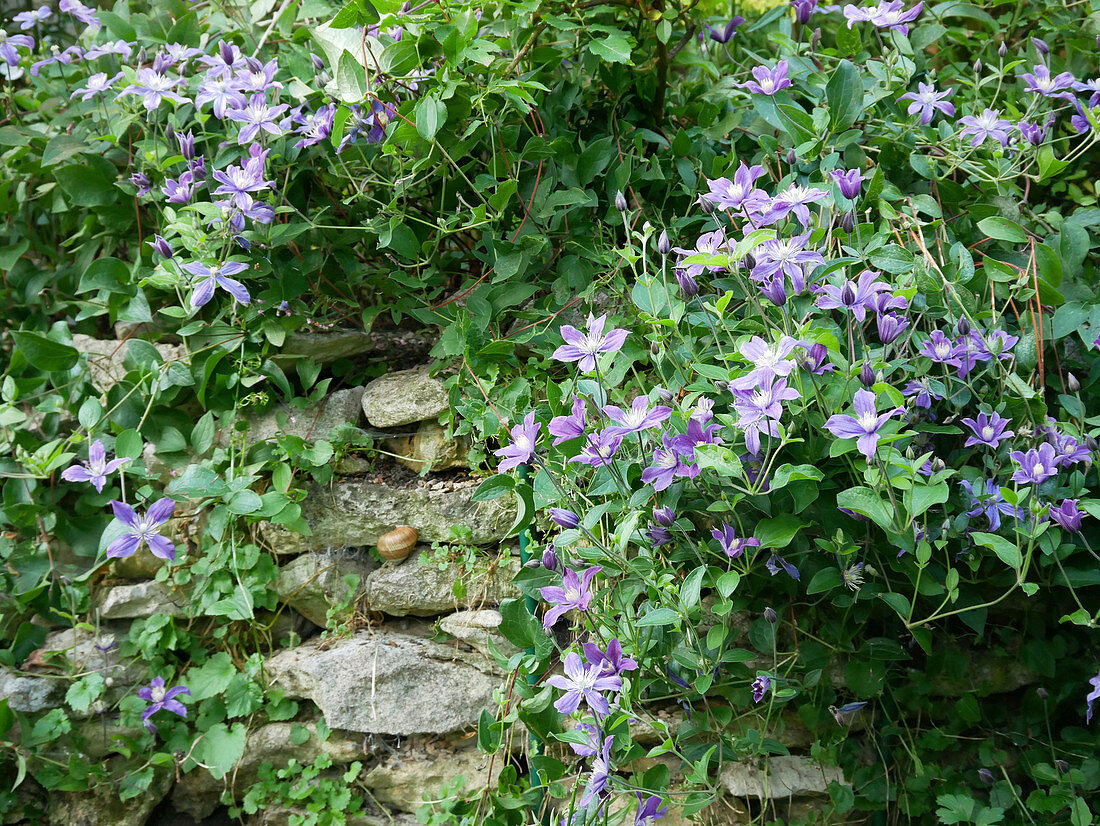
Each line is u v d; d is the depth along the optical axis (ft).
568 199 4.51
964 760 4.49
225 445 4.63
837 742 4.35
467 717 4.47
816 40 4.74
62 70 5.07
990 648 4.51
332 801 4.45
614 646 3.77
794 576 4.00
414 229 4.72
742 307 4.28
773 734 4.40
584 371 3.90
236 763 4.41
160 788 4.52
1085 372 4.42
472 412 4.44
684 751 4.14
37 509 4.63
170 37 4.82
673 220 4.63
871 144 4.57
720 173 4.56
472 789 4.44
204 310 4.69
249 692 4.49
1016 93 4.90
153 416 4.63
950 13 4.92
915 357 3.95
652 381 4.42
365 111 4.34
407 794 4.48
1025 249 4.38
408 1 4.34
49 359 4.66
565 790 4.09
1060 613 4.46
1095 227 4.56
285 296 4.58
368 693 4.44
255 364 4.61
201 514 4.68
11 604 4.62
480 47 4.23
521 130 4.76
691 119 4.95
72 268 5.01
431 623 4.61
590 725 3.83
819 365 3.77
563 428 3.78
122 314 4.63
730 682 4.23
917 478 3.68
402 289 4.66
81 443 4.72
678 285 4.33
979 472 3.96
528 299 4.73
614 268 4.53
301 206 4.63
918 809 4.33
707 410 3.81
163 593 4.62
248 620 4.59
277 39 5.02
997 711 4.53
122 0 5.02
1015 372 4.10
